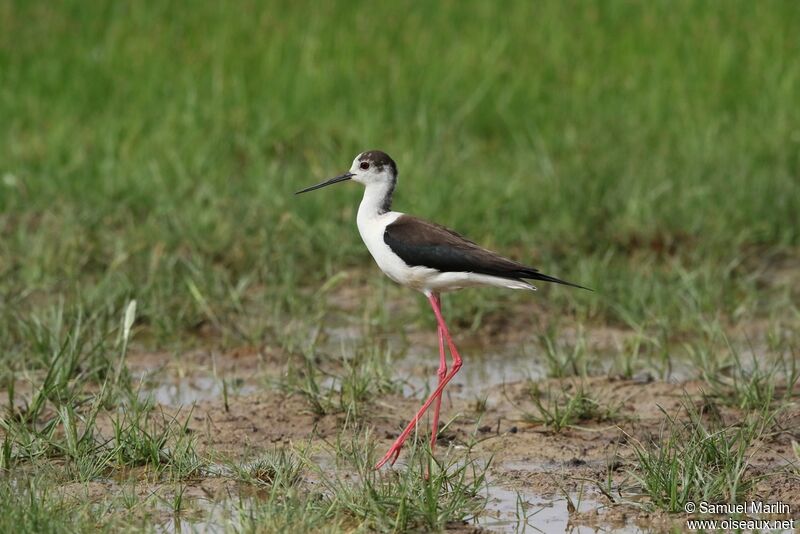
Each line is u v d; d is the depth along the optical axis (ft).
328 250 47.19
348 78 64.34
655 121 60.44
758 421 31.78
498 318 42.73
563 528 26.53
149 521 26.53
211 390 35.83
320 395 34.14
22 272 44.01
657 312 41.55
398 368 38.24
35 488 26.73
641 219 49.55
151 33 69.05
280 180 53.36
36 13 71.97
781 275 46.70
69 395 33.09
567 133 58.80
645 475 28.09
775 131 58.34
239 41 68.59
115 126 58.08
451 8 73.10
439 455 31.01
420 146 56.44
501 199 50.93
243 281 42.98
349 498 26.96
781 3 72.59
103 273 44.88
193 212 48.93
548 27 70.64
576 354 37.47
